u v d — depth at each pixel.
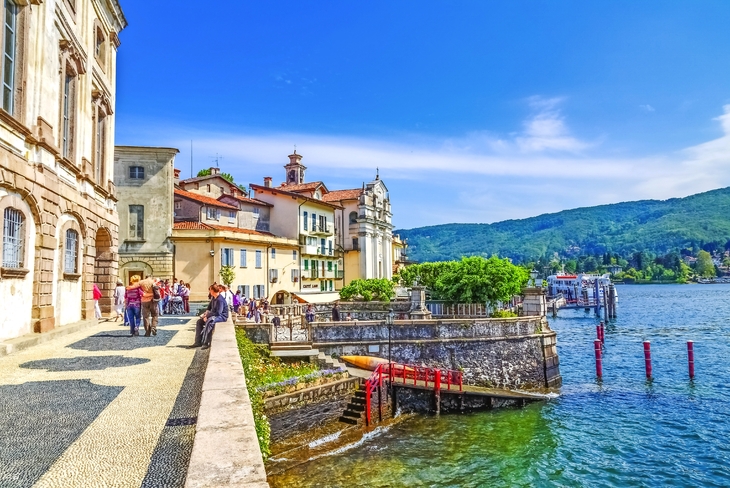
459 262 49.16
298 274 59.03
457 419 25.03
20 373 11.40
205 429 5.56
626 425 25.44
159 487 5.28
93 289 23.20
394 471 18.27
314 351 24.94
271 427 18.56
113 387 10.00
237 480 4.18
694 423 25.92
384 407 24.17
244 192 71.19
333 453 19.50
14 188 14.59
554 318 94.56
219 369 9.52
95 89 23.89
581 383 35.47
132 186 43.66
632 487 18.30
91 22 23.00
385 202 80.31
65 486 5.30
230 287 44.62
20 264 15.54
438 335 30.48
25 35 15.52
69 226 19.75
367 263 72.00
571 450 21.70
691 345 37.78
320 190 68.12
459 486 17.45
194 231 44.56
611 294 89.50
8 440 6.76
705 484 18.70
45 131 16.69
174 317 28.55
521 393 30.72
